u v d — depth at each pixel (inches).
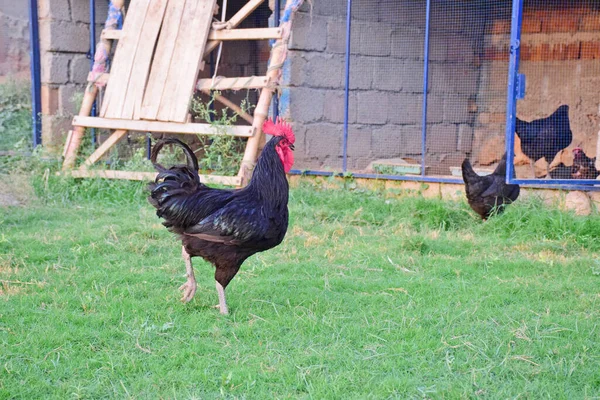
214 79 392.8
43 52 451.8
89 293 216.4
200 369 162.6
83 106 415.5
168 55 398.3
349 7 386.0
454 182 357.7
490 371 163.5
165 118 387.9
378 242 294.2
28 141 461.4
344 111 405.1
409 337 183.8
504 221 312.7
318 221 333.4
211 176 368.5
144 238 292.0
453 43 495.5
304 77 410.9
